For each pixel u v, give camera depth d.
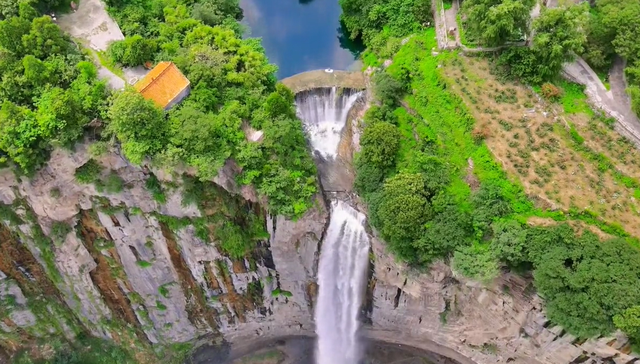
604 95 49.59
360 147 52.22
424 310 51.81
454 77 52.25
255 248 50.44
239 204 47.97
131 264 52.19
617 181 45.56
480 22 50.84
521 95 50.41
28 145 42.59
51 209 47.16
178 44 51.66
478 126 49.03
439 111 51.19
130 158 42.84
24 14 47.31
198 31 52.66
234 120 46.06
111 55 49.06
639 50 48.06
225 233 48.72
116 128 42.78
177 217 48.28
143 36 52.75
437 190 46.78
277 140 46.47
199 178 44.50
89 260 51.66
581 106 49.16
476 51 53.06
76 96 44.19
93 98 44.31
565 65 51.19
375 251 49.69
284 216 46.84
